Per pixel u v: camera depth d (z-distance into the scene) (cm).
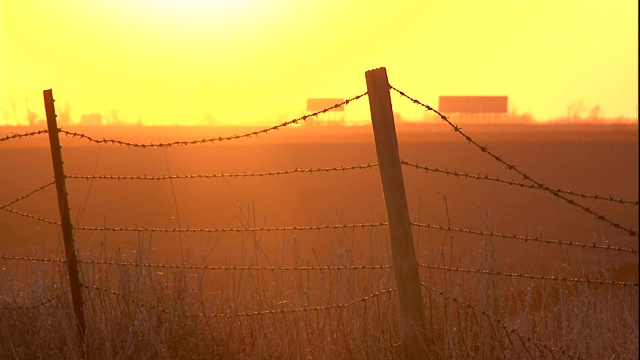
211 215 8725
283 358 1819
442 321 1808
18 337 1948
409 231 1648
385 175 1644
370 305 1819
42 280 2094
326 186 11469
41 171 12281
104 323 1939
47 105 1922
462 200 10738
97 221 8275
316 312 1861
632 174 17438
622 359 1778
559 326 1844
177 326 1914
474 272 1764
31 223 7156
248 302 1923
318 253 4334
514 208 10069
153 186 11075
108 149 17500
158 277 2042
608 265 2859
